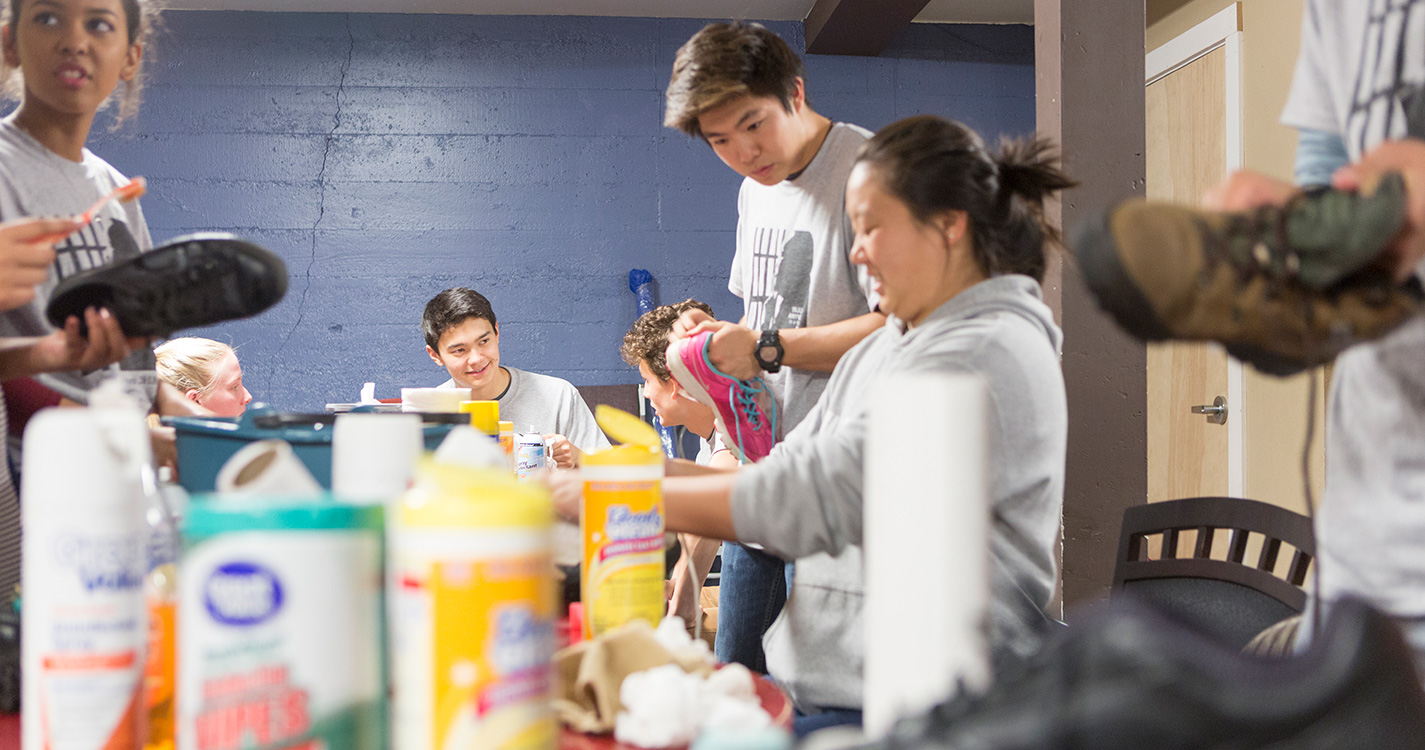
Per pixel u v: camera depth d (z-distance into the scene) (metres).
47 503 0.51
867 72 4.00
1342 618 0.46
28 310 1.24
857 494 0.92
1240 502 1.16
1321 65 1.01
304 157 3.74
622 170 3.90
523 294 3.85
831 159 1.71
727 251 3.95
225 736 0.45
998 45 4.08
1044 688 0.45
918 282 1.09
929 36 4.04
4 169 1.27
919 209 1.05
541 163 3.86
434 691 0.46
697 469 1.22
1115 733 0.43
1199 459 3.42
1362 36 0.94
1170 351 3.61
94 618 0.51
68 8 1.29
